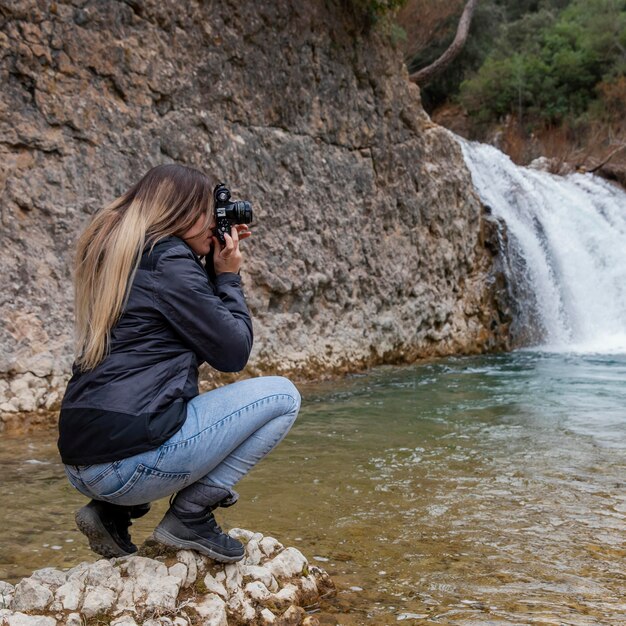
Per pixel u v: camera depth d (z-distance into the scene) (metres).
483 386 7.64
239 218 2.44
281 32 7.97
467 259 10.87
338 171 8.70
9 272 5.49
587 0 28.31
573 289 12.77
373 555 3.03
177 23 6.88
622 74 24.42
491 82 25.11
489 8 28.09
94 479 2.17
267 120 7.84
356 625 2.38
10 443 5.00
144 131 6.52
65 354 5.71
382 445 5.04
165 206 2.29
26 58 5.70
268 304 7.64
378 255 9.20
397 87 9.87
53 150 5.84
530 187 13.36
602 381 7.93
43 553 3.02
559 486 4.03
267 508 3.66
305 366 7.91
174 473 2.21
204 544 2.43
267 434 2.39
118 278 2.18
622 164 18.72
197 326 2.19
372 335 9.01
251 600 2.44
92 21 6.16
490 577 2.80
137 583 2.33
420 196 10.02
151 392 2.16
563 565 2.92
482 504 3.72
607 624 2.40
